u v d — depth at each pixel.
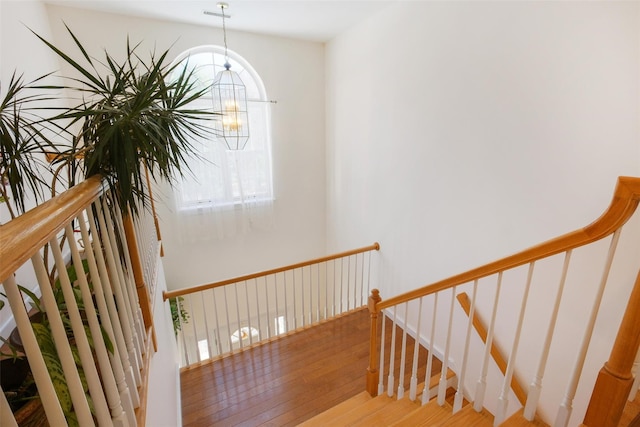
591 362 1.66
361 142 3.51
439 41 2.36
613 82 1.44
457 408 1.47
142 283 1.27
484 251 2.23
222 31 3.40
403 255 3.09
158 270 2.22
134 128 0.95
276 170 4.05
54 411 0.50
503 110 1.97
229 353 2.87
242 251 4.08
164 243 3.59
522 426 1.17
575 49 1.56
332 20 3.19
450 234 2.51
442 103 2.41
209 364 2.73
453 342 2.57
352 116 3.61
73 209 0.59
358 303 3.98
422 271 2.87
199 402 2.34
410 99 2.72
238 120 2.99
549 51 1.68
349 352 2.89
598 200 1.56
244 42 3.53
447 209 2.50
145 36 3.11
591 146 1.55
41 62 2.36
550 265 1.80
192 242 3.74
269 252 4.27
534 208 1.86
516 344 1.16
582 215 1.63
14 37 1.90
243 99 3.07
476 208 2.25
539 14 1.70
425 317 2.87
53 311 0.50
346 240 4.11
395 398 1.95
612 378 0.88
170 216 3.55
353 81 3.50
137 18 3.05
